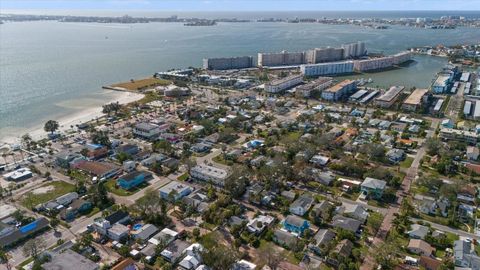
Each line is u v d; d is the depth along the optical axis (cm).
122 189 14512
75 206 12875
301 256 10525
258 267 10162
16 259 10450
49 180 15275
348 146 18350
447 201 13362
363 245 11150
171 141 19388
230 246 11000
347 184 14675
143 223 12294
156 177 15588
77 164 16275
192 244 10919
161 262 10406
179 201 13262
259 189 14300
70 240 11256
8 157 17625
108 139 19062
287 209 12988
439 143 17825
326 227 12125
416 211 13025
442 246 11094
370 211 13012
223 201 13275
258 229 11788
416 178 15425
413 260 10338
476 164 16700
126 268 9825
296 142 18075
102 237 11488
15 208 12975
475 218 12594
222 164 16838
